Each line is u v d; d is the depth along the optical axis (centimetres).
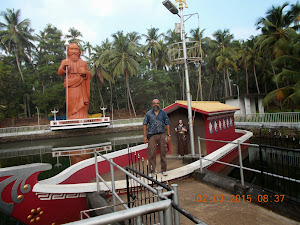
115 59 4088
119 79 5144
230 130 1170
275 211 428
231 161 1034
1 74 3675
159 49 4791
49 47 4981
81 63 3322
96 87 5038
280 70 3503
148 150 620
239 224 393
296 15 2391
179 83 5378
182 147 898
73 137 3206
